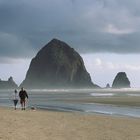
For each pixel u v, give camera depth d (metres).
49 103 77.31
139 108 56.59
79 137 18.95
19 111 36.50
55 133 19.97
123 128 24.03
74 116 32.56
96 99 95.44
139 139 19.02
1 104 73.62
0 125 21.91
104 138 18.97
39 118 28.14
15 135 18.34
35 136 18.47
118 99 91.88
